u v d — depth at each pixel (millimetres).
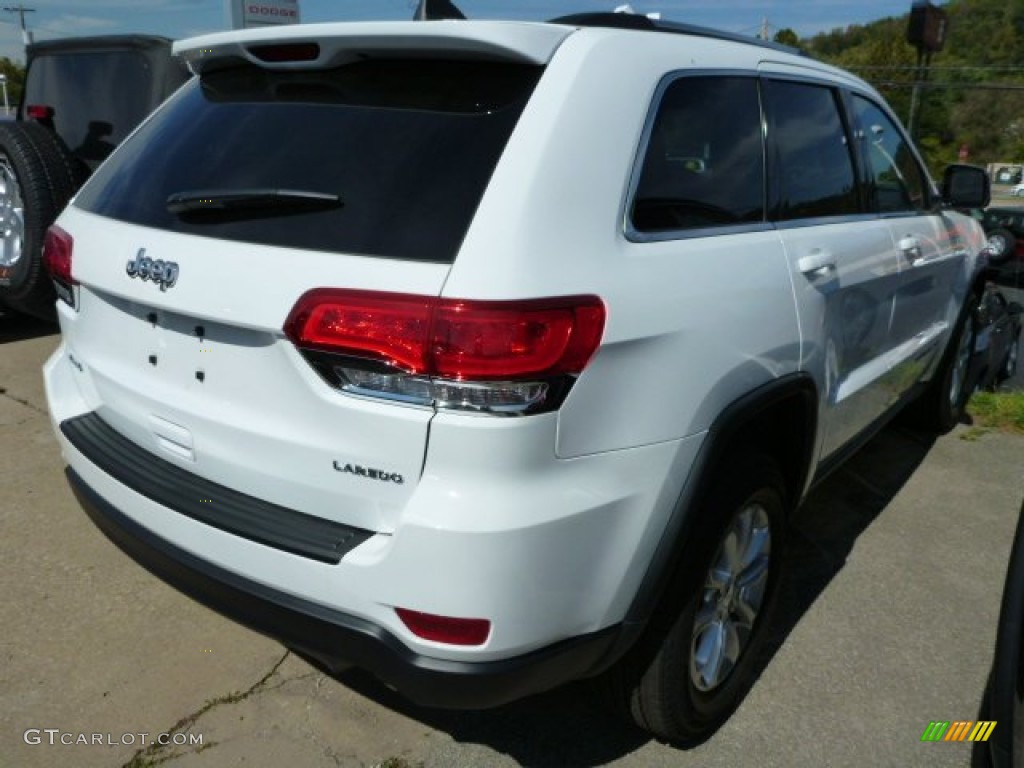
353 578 1874
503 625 1843
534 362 1768
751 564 2615
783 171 2773
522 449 1788
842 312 2945
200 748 2416
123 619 2965
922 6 23578
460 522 1767
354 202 1952
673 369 2053
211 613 3029
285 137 2195
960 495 4340
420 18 2541
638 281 1992
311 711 2584
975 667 2949
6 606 2994
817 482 3195
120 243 2297
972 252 4730
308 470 1960
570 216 1899
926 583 3480
